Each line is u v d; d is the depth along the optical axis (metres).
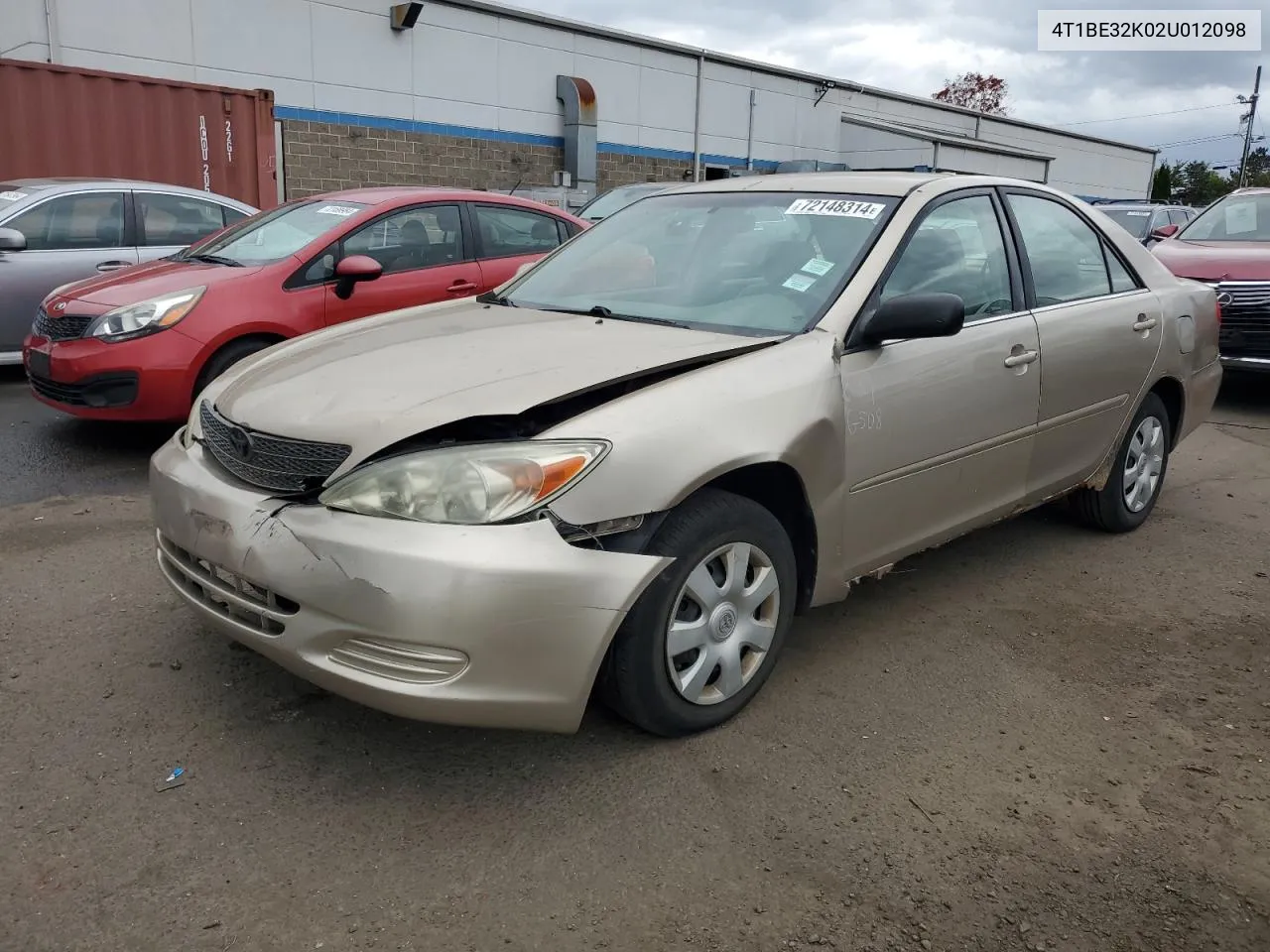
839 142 26.25
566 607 2.53
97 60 13.55
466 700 2.49
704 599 2.93
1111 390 4.57
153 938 2.23
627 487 2.63
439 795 2.77
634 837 2.62
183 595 3.01
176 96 11.12
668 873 2.50
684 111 21.81
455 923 2.31
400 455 2.57
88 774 2.81
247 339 5.98
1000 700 3.42
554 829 2.64
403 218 6.67
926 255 3.67
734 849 2.59
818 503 3.18
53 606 3.87
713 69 22.30
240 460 2.86
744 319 3.46
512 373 2.87
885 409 3.36
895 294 3.51
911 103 28.36
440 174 17.62
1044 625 4.04
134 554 4.43
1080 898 2.46
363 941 2.24
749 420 2.92
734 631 3.06
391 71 16.59
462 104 17.72
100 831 2.57
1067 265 4.47
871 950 2.27
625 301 3.80
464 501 2.50
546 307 3.88
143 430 6.61
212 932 2.26
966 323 3.79
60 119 10.44
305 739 3.02
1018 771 3.00
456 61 17.47
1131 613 4.18
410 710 2.51
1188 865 2.60
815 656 3.69
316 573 2.54
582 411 2.75
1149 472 5.12
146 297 5.79
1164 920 2.39
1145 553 4.89
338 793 2.77
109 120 10.73
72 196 7.86
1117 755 3.10
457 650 2.46
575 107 18.95
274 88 15.26
